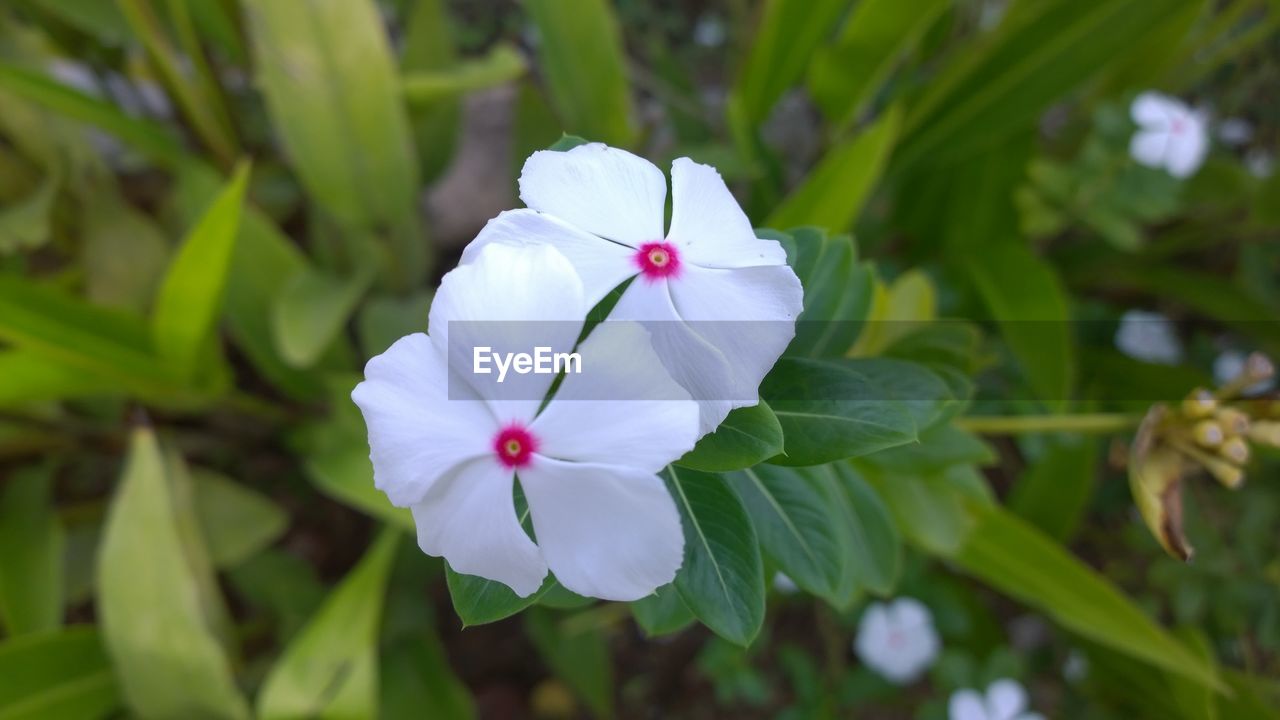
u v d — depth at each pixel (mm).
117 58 416
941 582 382
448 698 362
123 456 405
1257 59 450
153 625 298
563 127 399
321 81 316
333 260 399
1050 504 372
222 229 271
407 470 139
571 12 338
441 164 424
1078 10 337
